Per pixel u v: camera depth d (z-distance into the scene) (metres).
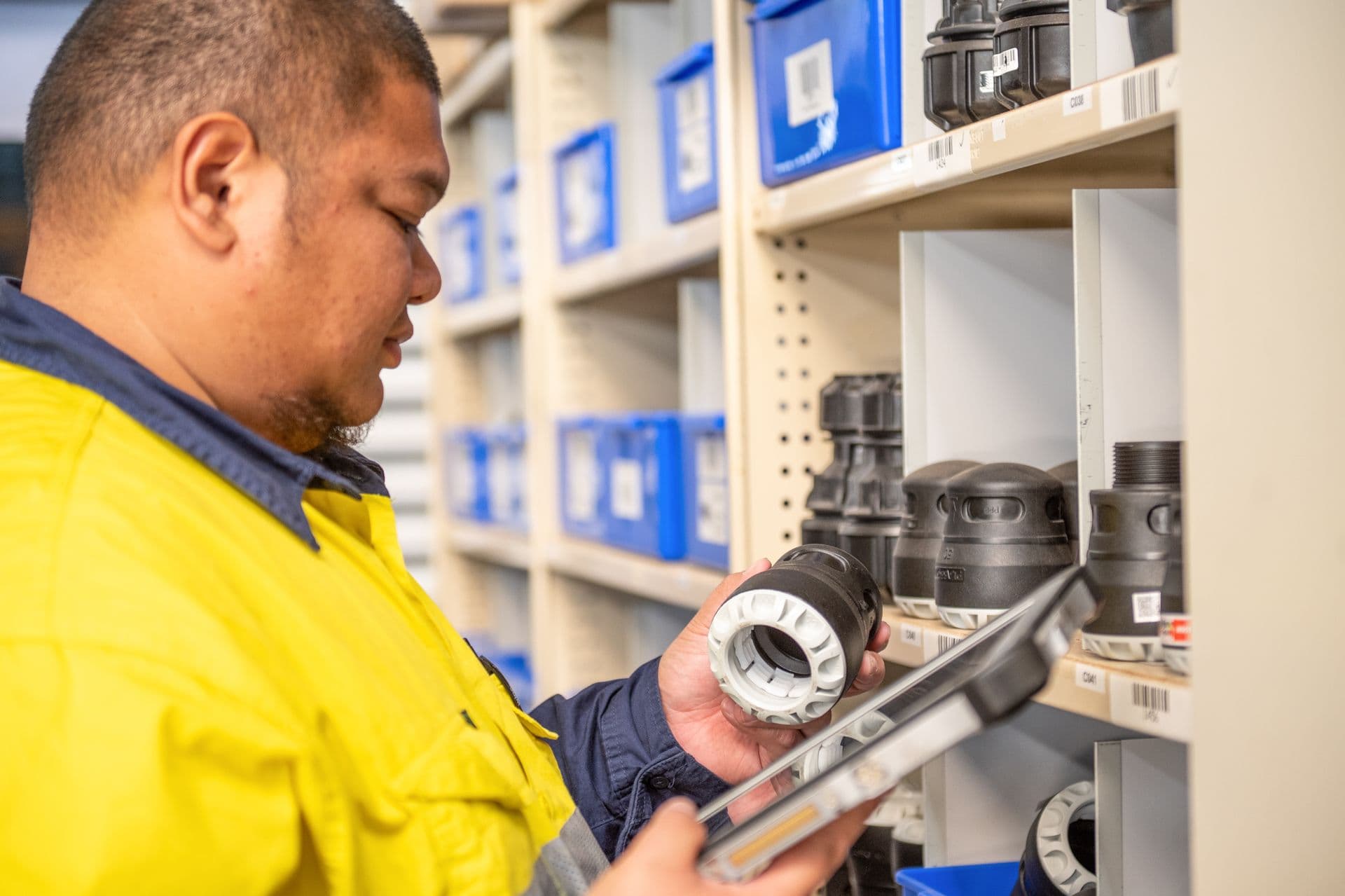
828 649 1.01
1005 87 1.21
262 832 0.75
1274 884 0.91
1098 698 1.03
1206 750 0.90
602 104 2.88
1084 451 1.18
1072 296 1.49
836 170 1.51
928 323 1.44
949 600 1.25
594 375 2.90
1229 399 0.90
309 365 0.97
